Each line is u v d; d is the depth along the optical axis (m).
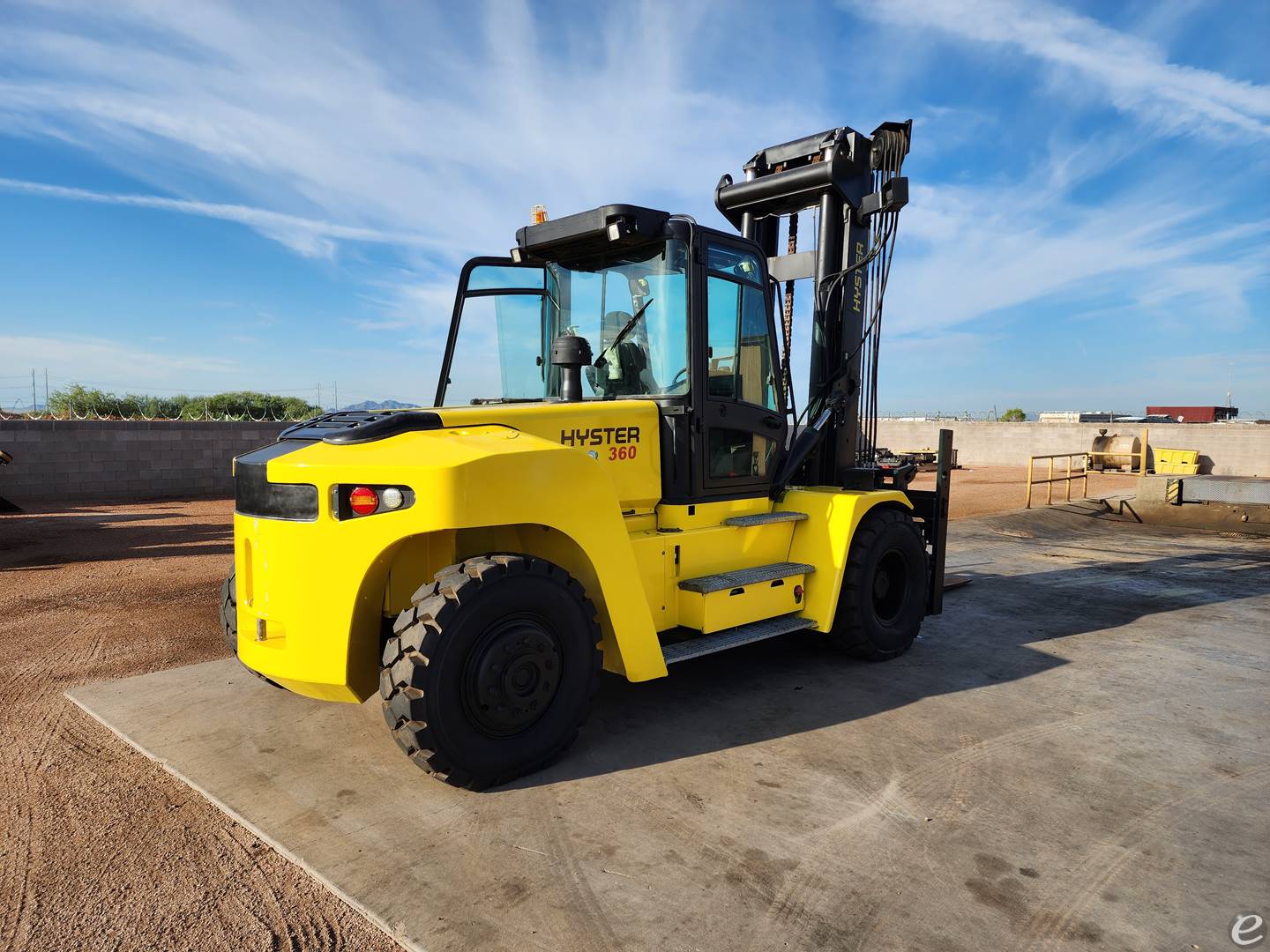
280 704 3.85
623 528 3.30
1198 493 9.52
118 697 3.94
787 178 5.10
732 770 3.18
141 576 7.02
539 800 2.91
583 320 4.19
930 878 2.41
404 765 3.20
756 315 4.35
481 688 2.87
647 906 2.26
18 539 8.94
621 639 3.30
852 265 5.25
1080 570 8.04
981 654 4.95
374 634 3.07
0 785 3.03
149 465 13.66
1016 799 2.95
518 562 2.98
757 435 4.39
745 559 4.25
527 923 2.19
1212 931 2.17
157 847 2.59
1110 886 2.38
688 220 3.79
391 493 2.78
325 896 2.33
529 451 2.96
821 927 2.17
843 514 4.42
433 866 2.46
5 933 2.15
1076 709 3.94
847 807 2.87
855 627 4.54
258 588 3.10
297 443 3.21
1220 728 3.69
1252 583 7.38
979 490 17.70
